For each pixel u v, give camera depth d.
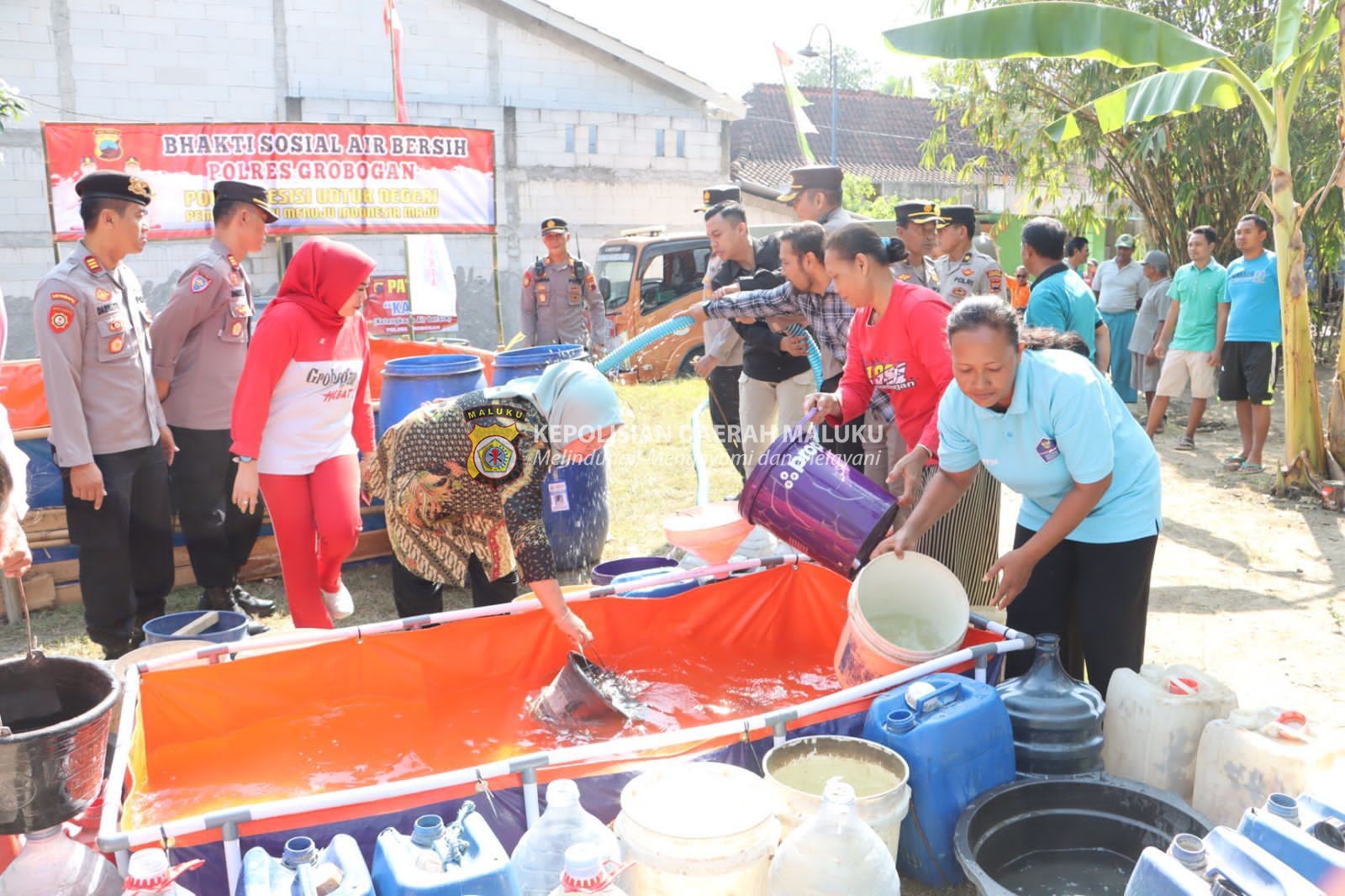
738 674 3.85
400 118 13.25
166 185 8.48
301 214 9.07
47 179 8.05
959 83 14.21
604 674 3.65
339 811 2.44
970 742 2.80
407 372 5.32
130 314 4.38
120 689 2.51
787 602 4.16
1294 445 7.25
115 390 4.31
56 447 4.16
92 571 4.37
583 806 2.64
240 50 16.12
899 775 2.70
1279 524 6.64
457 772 2.53
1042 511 3.50
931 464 4.04
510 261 18.19
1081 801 2.78
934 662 3.10
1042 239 5.75
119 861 2.28
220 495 4.98
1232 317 7.90
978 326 2.92
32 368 5.30
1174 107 6.70
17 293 15.15
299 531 4.22
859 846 2.29
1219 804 2.78
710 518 4.52
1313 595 5.28
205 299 4.68
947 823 2.78
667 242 13.80
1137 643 3.41
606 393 3.37
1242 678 4.25
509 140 17.91
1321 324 13.60
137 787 2.88
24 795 2.17
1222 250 13.85
